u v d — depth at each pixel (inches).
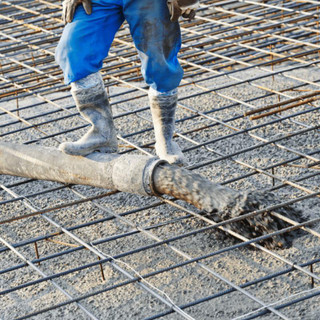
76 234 315.9
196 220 315.9
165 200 283.4
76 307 264.4
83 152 290.2
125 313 258.1
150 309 258.7
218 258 286.5
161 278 277.0
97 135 292.7
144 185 275.9
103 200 345.4
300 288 261.7
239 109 448.8
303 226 247.8
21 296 275.4
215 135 411.8
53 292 276.5
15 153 312.5
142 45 275.1
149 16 267.0
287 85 479.2
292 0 536.7
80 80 280.4
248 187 344.2
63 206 285.9
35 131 445.7
